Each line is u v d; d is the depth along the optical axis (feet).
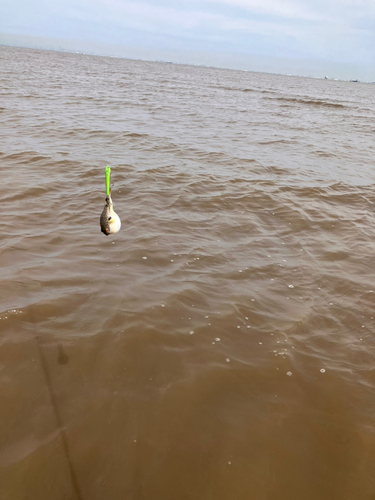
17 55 278.67
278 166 34.50
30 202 22.16
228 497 7.73
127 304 13.44
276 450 8.79
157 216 21.66
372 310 14.47
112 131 43.29
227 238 19.72
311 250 19.06
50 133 40.04
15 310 12.56
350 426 9.55
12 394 9.62
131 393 9.95
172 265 16.55
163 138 42.19
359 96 191.72
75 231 19.03
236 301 14.32
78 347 11.30
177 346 11.75
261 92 138.51
